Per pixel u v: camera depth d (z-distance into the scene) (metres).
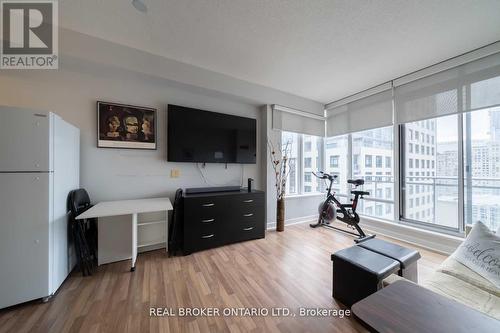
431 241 2.64
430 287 1.26
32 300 1.55
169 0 1.61
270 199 3.46
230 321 1.39
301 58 2.46
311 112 3.92
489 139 2.36
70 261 1.97
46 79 2.15
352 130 3.67
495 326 0.67
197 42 2.15
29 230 1.53
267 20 1.83
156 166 2.69
